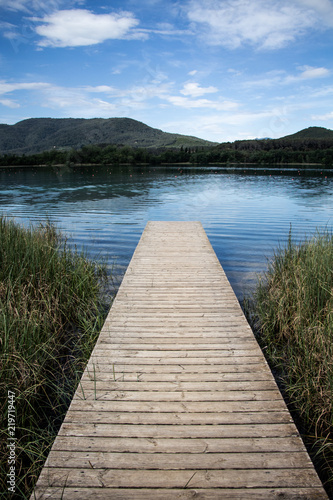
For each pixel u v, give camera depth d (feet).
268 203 42.52
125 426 6.83
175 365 8.95
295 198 46.78
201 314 11.94
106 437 6.55
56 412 8.67
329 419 8.25
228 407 7.40
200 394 7.82
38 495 5.44
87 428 6.77
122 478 5.73
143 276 15.84
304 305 12.05
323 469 7.08
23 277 13.34
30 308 12.10
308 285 12.72
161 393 7.84
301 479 5.77
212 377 8.45
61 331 12.53
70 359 10.94
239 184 65.92
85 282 15.06
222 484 5.65
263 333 12.48
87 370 8.75
